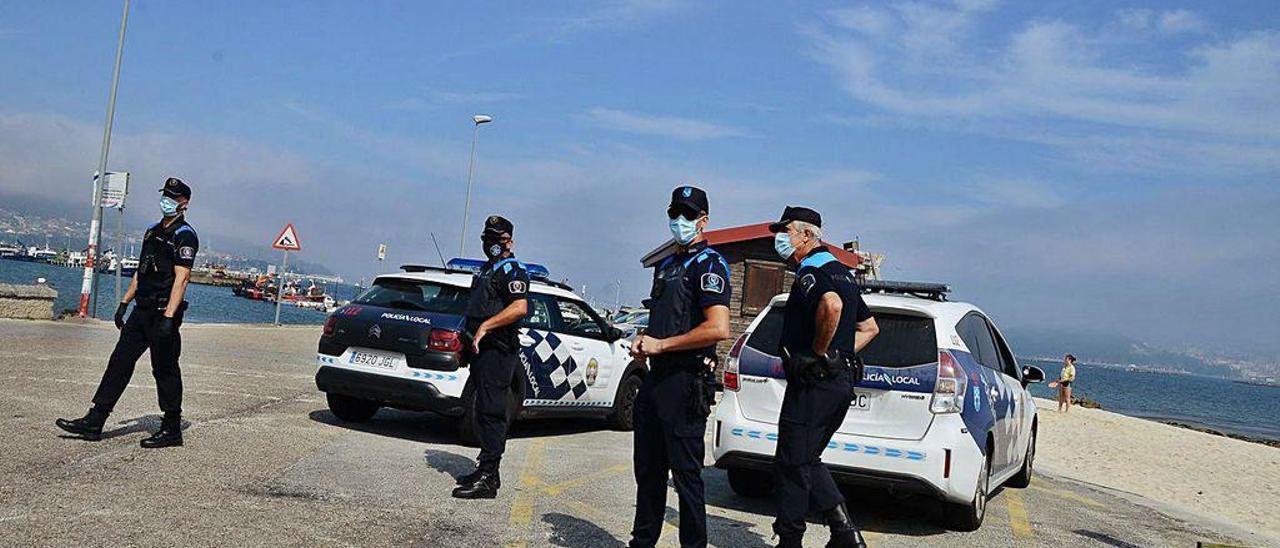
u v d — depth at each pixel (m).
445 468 8.03
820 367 5.65
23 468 6.55
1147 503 10.20
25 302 19.47
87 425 7.63
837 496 5.73
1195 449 20.20
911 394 6.82
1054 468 13.20
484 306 7.06
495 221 7.13
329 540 5.55
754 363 7.30
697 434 5.28
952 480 6.76
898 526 7.43
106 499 5.98
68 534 5.19
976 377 7.23
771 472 7.21
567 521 6.56
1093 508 9.15
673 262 5.45
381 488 7.04
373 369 9.37
